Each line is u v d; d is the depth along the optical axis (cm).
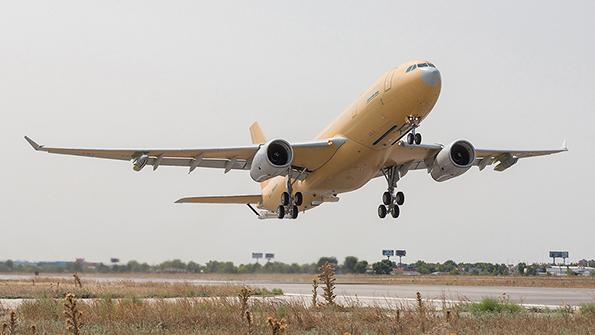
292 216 11975
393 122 10025
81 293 11650
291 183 11894
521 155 12350
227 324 6016
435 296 11369
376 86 10175
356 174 11306
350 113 10819
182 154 11050
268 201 14275
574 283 19262
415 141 9894
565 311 7094
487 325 5741
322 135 11788
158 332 5609
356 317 6494
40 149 10656
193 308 7006
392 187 12231
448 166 10850
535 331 5322
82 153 10900
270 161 10162
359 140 10656
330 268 7525
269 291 12725
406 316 6225
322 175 11600
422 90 9431
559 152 12119
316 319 6100
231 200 14638
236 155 11238
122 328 5850
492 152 12025
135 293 11725
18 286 14462
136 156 11025
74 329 4538
